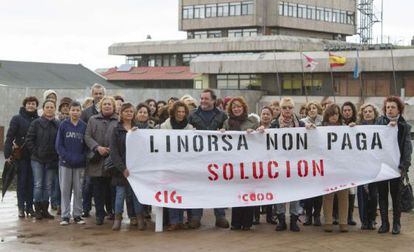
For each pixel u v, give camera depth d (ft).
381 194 37.83
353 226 40.32
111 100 39.52
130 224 40.04
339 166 38.40
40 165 41.83
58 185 43.65
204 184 38.06
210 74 230.27
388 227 37.81
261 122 39.68
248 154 38.32
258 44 260.83
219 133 38.19
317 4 301.63
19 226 39.47
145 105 39.32
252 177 38.29
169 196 37.65
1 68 251.19
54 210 45.06
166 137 37.78
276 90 216.13
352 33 318.65
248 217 38.37
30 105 42.80
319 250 32.99
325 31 305.94
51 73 265.75
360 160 38.32
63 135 39.81
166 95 197.57
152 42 298.35
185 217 43.09
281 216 38.34
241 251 32.65
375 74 195.00
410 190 37.27
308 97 206.49
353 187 40.42
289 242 34.91
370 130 38.29
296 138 38.50
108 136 39.09
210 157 38.06
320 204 40.52
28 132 41.68
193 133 38.04
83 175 42.37
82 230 38.17
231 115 38.99
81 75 278.46
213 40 277.85
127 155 37.47
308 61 191.11
